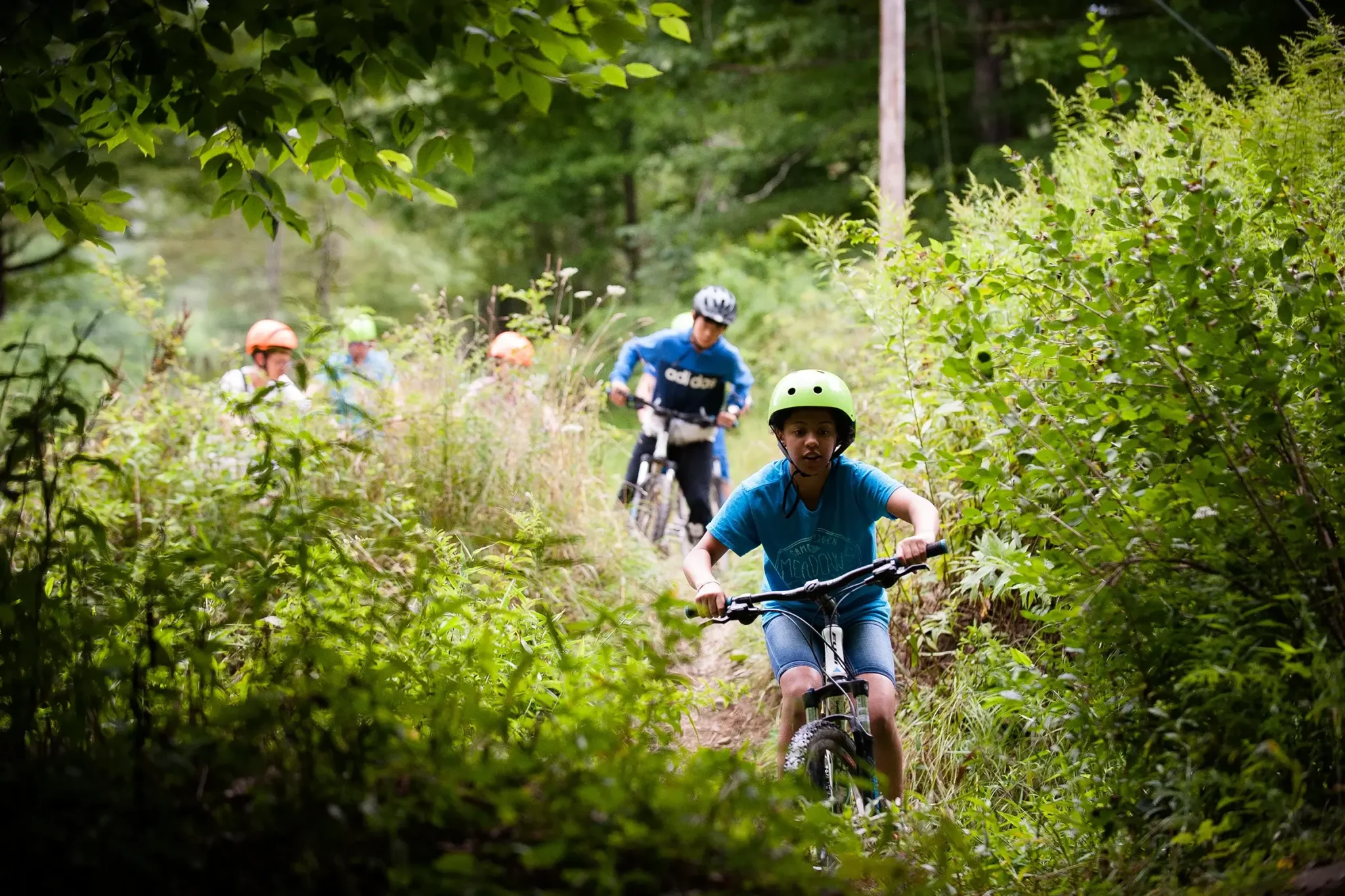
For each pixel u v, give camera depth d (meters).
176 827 3.16
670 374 11.56
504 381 10.44
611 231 37.47
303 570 4.55
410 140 5.40
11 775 3.26
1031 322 4.98
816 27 23.08
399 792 3.48
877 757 5.43
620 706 4.30
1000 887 4.49
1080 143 8.34
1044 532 4.70
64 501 4.61
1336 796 4.00
